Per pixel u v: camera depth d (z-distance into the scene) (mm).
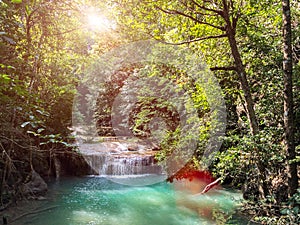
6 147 4566
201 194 6219
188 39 5184
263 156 4066
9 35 3738
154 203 6043
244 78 4211
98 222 4949
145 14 4734
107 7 5938
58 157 9000
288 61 3654
